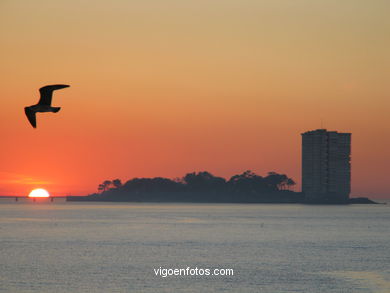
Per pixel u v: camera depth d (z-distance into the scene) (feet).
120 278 388.16
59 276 395.34
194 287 356.79
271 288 354.74
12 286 359.25
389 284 370.73
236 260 488.44
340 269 436.35
